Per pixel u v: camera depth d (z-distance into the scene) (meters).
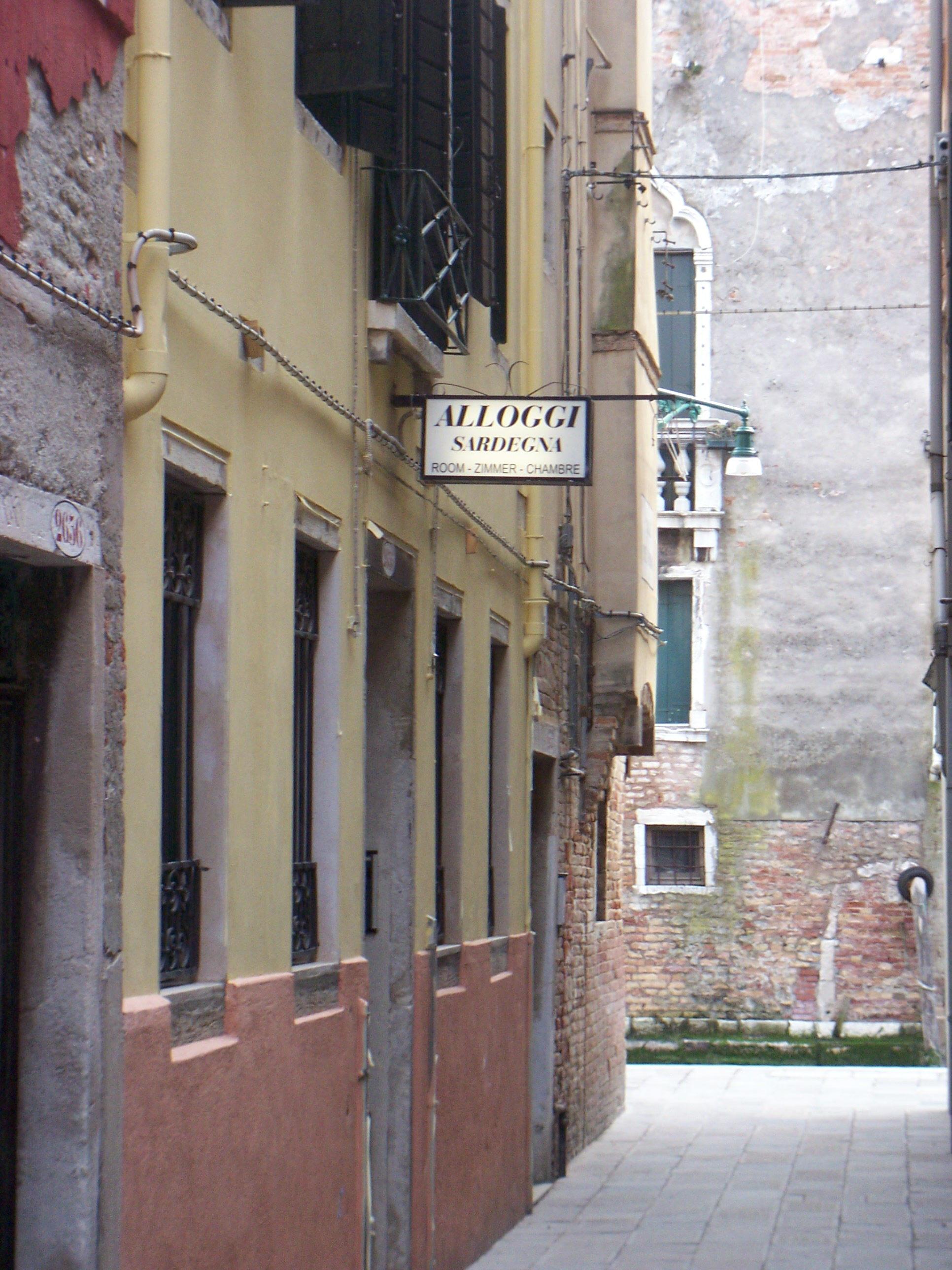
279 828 10.77
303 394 11.26
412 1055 14.49
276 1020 10.48
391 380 13.80
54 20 7.46
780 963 35.12
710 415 36.31
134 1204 8.21
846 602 35.69
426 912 14.95
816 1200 19.98
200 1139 9.12
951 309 23.48
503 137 16.55
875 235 36.22
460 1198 16.12
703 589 35.97
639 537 23.25
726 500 36.12
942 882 34.25
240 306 10.09
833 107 36.28
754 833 35.47
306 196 11.39
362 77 11.21
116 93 8.16
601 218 22.91
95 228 7.90
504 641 18.45
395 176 12.83
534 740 19.92
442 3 13.21
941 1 25.00
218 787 9.81
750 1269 16.03
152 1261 8.43
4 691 7.64
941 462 25.52
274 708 10.69
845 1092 30.25
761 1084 31.30
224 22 9.84
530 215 18.81
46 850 7.75
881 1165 22.50
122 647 8.16
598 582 23.11
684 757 35.75
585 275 22.39
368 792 14.57
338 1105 11.84
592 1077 24.53
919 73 36.22
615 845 27.06
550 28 20.52
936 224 25.91
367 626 14.47
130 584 8.41
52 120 7.47
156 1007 8.50
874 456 35.91
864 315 36.12
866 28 36.31
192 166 9.31
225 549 9.85
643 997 35.44
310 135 11.56
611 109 22.94
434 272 13.34
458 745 16.47
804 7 36.50
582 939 23.50
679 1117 27.16
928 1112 27.64
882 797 35.22
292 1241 10.75
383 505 13.47
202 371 9.41
